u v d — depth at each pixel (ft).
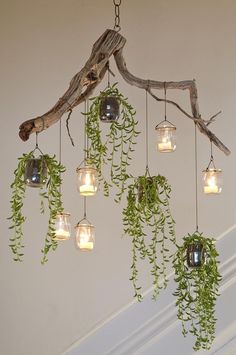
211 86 12.86
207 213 12.46
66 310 12.47
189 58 13.01
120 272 12.46
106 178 12.78
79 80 8.29
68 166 12.92
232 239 12.30
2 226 12.85
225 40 12.98
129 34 13.23
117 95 8.79
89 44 13.32
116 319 12.30
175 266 9.94
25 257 12.73
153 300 12.25
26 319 12.53
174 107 12.85
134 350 12.17
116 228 12.61
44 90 13.26
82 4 13.46
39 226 12.77
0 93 13.33
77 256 12.62
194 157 12.67
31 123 8.02
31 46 13.44
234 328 11.99
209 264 9.78
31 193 12.88
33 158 8.71
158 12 13.23
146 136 12.83
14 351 12.46
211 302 9.98
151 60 13.10
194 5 13.17
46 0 13.55
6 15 13.57
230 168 12.56
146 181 9.52
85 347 12.28
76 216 12.75
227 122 12.71
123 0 13.33
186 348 12.03
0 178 13.00
